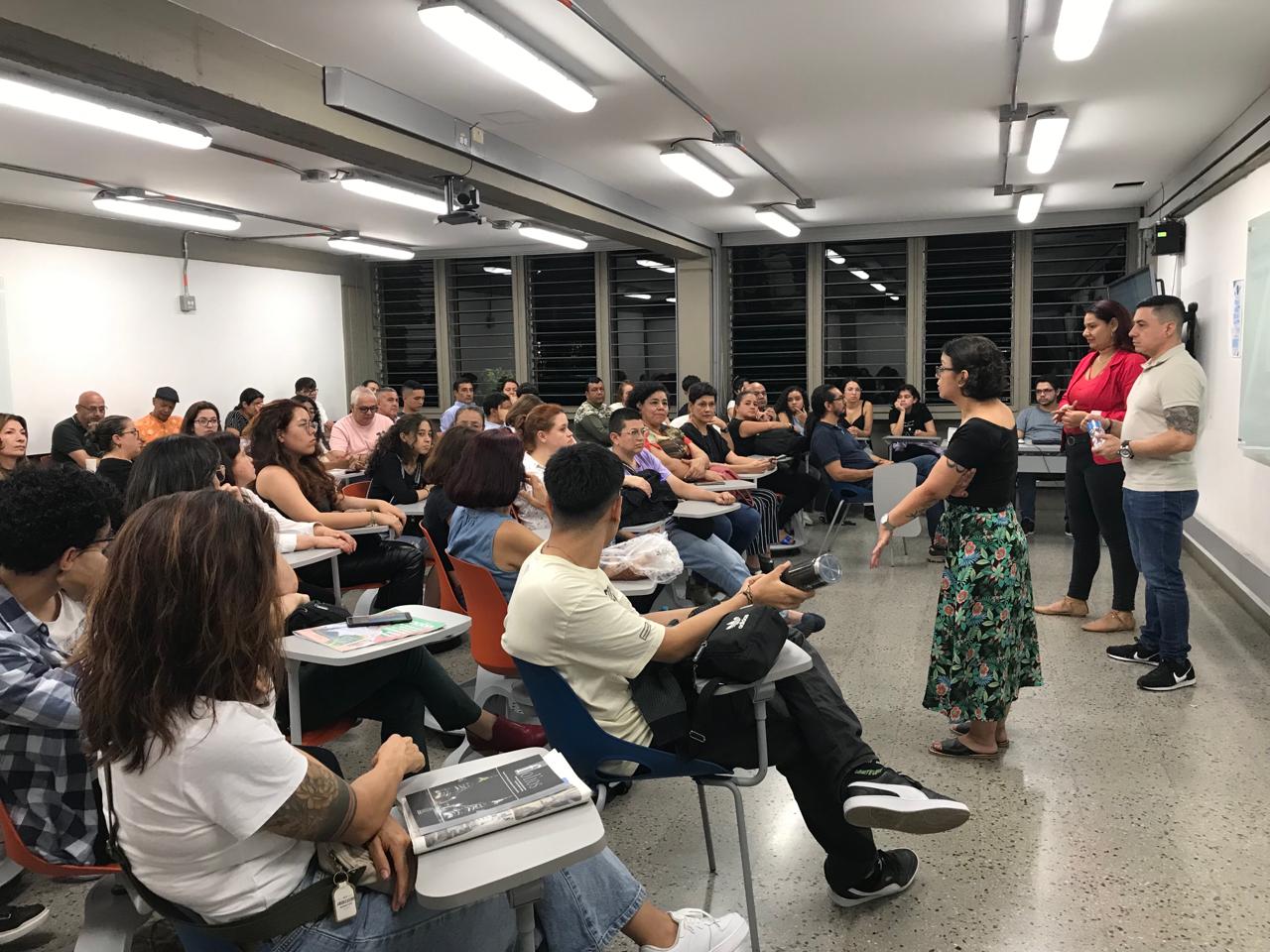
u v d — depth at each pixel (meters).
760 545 5.79
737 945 1.66
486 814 1.30
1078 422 4.08
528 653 1.82
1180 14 3.80
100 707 1.14
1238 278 5.35
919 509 2.83
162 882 1.18
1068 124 5.42
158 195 7.15
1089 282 9.18
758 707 1.88
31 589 1.70
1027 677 2.96
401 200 6.74
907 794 1.88
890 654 4.13
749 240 9.92
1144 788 2.75
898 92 4.83
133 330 8.31
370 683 2.34
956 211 8.73
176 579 1.13
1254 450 4.66
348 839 1.25
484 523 2.59
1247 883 2.24
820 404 6.55
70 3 3.02
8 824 1.61
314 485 3.79
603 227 7.53
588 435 4.96
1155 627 3.81
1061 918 2.12
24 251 7.40
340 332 11.01
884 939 2.05
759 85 4.69
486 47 3.65
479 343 11.34
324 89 4.21
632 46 4.11
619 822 2.63
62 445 7.12
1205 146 6.04
